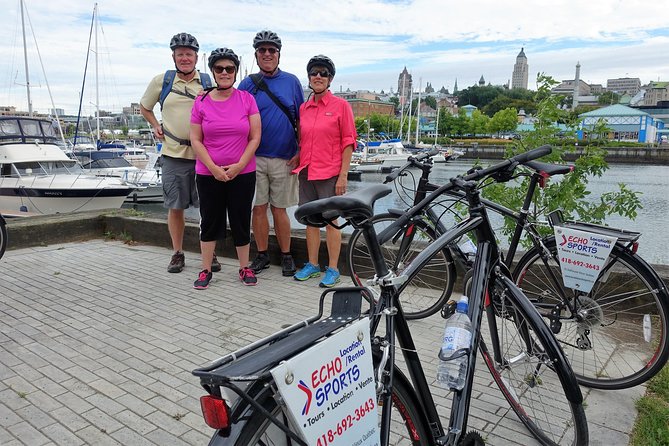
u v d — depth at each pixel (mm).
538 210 5141
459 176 2670
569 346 3604
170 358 3658
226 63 4809
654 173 38094
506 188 5230
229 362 1536
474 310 2418
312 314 4457
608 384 3131
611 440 2680
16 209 16656
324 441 1533
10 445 2672
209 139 4941
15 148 16828
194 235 6625
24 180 16422
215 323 4285
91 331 4129
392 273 2021
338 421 1589
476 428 2818
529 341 2695
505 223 4477
